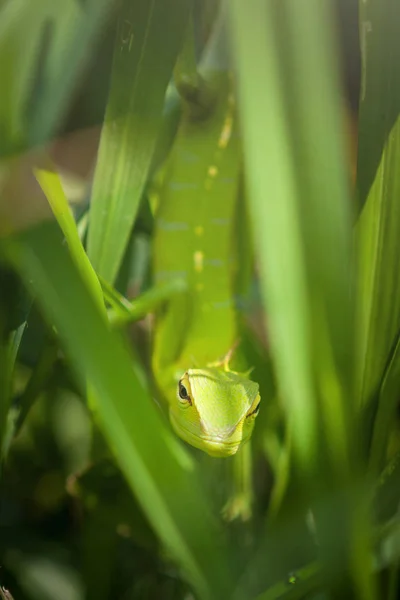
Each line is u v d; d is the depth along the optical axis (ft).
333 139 0.42
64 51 0.56
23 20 0.44
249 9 0.41
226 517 0.72
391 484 0.60
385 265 0.58
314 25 0.41
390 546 0.62
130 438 0.53
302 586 0.58
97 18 0.56
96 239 0.63
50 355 0.66
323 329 0.47
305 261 0.45
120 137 0.62
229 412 0.71
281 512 0.62
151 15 0.60
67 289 0.45
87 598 0.72
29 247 0.44
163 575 0.75
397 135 0.57
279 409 0.74
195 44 0.75
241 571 0.67
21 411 0.66
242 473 0.74
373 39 0.58
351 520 0.55
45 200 0.55
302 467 0.55
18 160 0.54
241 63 0.41
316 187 0.43
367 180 0.59
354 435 0.54
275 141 0.42
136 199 0.63
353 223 0.59
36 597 0.74
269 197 0.44
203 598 0.56
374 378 0.59
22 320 0.59
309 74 0.41
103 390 0.50
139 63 0.61
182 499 0.54
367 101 0.58
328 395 0.52
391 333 0.59
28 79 0.48
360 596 0.57
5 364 0.58
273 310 0.48
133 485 0.56
